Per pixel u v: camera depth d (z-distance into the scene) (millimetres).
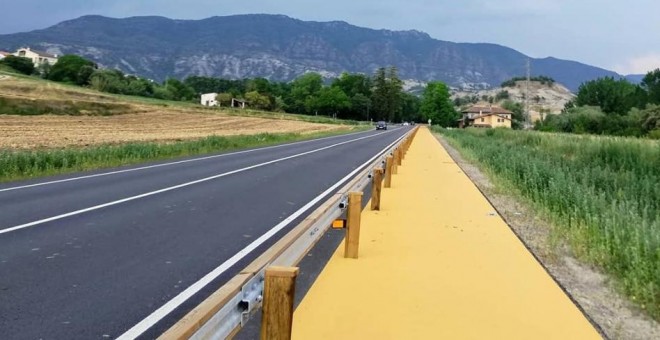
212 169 18781
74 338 4406
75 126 51375
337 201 6957
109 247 7445
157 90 142125
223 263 6781
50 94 84875
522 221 10023
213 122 78438
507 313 5137
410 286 5891
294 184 15109
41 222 9039
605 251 7102
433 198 12703
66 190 13000
